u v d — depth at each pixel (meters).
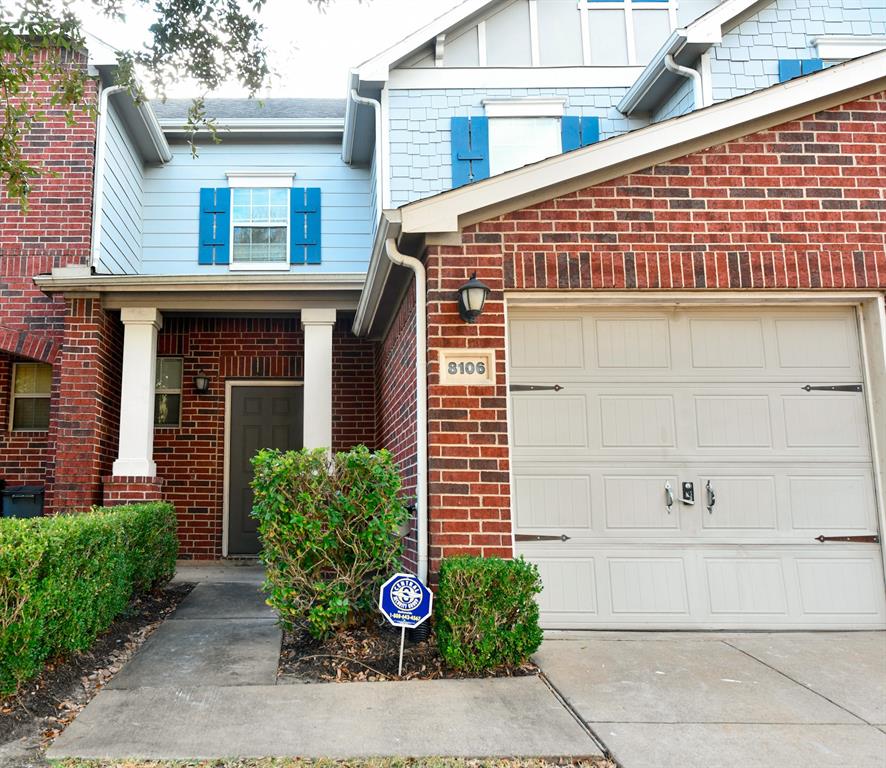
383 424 8.18
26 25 5.50
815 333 5.70
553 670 4.48
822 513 5.52
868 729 3.65
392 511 4.91
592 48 9.66
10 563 3.68
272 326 9.25
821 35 8.73
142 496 7.62
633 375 5.58
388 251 5.24
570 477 5.46
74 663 4.43
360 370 9.16
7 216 8.63
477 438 4.98
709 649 4.93
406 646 4.78
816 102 5.51
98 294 7.86
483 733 3.56
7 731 3.51
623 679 4.34
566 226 5.29
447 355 5.06
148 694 4.07
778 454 5.56
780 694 4.12
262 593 6.73
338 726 3.63
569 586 5.36
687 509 5.48
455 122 9.34
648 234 5.32
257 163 10.84
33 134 8.70
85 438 7.62
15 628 3.68
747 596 5.40
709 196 5.38
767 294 5.43
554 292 5.30
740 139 5.47
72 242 8.59
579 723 3.70
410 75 9.42
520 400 5.50
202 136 10.74
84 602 4.44
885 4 8.93
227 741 3.46
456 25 9.42
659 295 5.39
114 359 8.41
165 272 10.41
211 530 8.91
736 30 8.69
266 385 9.36
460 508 4.89
